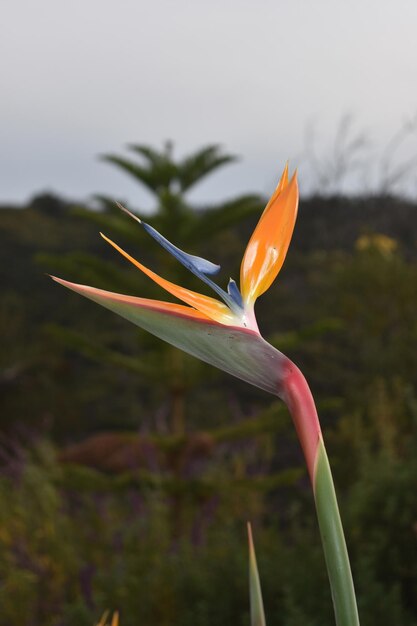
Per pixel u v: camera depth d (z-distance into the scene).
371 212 15.25
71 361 10.59
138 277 5.14
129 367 5.19
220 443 5.71
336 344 9.35
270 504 5.78
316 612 3.18
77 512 4.79
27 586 3.71
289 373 0.81
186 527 4.71
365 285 9.55
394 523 3.38
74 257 4.93
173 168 5.24
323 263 12.88
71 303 12.37
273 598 3.28
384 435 5.57
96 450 5.50
